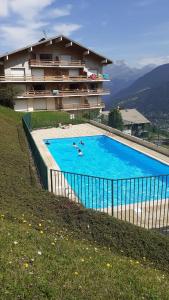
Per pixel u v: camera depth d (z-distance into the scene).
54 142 31.69
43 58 51.00
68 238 9.45
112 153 28.39
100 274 6.70
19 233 8.01
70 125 38.94
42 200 12.47
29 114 37.19
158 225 12.12
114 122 36.53
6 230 7.95
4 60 47.91
